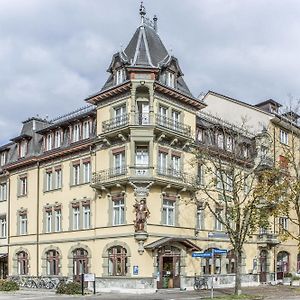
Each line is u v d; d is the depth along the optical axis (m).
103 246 38.44
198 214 42.22
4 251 49.78
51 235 44.19
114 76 39.59
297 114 49.12
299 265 54.75
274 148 47.62
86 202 40.94
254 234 44.22
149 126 36.44
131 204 36.78
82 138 42.38
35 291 37.25
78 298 31.09
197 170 41.75
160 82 38.16
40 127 49.41
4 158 53.00
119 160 38.19
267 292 36.62
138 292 35.28
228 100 54.47
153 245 35.88
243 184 36.47
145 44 39.69
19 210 48.50
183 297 31.38
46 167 46.03
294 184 38.47
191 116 41.41
